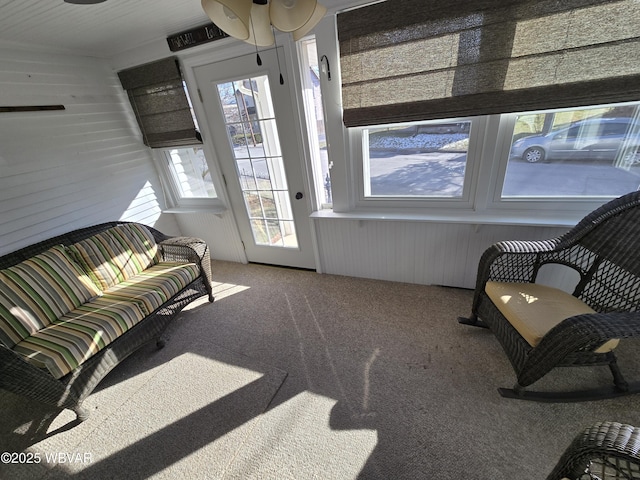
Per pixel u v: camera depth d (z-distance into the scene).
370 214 2.14
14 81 1.91
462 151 1.82
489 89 1.52
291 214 2.56
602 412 1.28
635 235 1.25
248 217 2.77
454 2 1.41
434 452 1.20
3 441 1.44
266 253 2.90
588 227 1.40
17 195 1.94
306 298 2.34
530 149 1.67
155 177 2.92
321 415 1.39
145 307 1.80
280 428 1.36
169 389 1.63
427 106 1.66
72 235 2.09
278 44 1.88
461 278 2.16
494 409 1.34
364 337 1.85
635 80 1.27
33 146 2.01
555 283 1.85
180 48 2.13
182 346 1.95
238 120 2.31
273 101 2.10
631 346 1.57
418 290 2.26
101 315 1.68
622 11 1.20
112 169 2.53
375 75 1.70
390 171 2.05
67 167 2.21
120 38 2.10
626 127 1.46
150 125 2.60
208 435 1.36
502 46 1.42
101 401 1.60
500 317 1.43
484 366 1.56
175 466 1.26
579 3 1.25
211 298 2.41
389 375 1.57
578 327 1.01
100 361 1.57
